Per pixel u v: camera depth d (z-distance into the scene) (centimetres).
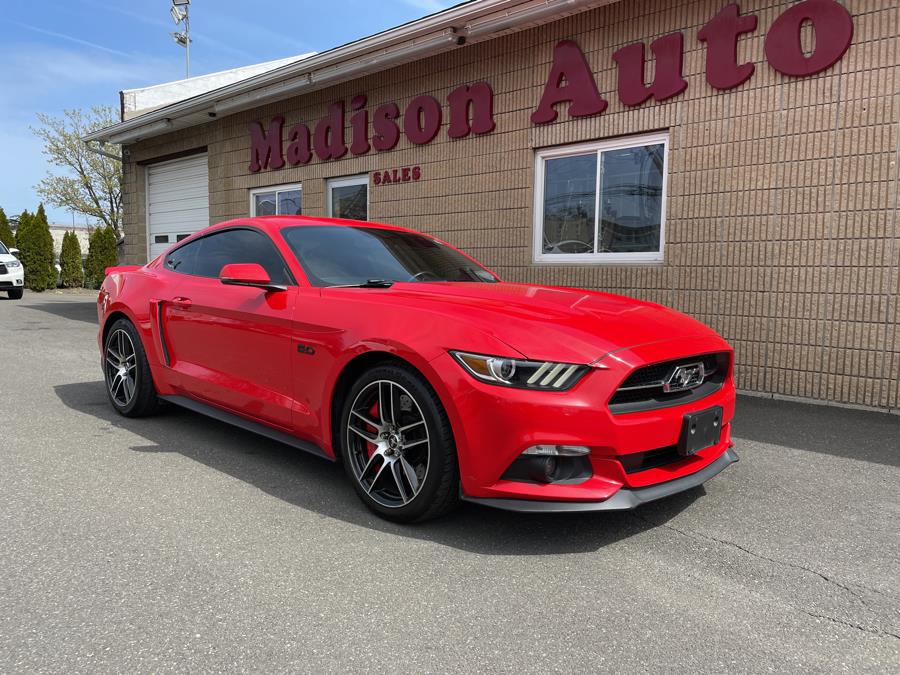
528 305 291
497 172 726
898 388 487
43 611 207
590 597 223
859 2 486
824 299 516
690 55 575
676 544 266
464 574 238
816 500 316
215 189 1133
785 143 528
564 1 605
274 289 336
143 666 181
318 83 872
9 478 328
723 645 197
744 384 560
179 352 405
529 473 247
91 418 454
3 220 2484
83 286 2539
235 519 283
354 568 241
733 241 559
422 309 279
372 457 285
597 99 635
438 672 181
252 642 193
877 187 488
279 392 332
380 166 852
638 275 618
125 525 274
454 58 756
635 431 253
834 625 208
